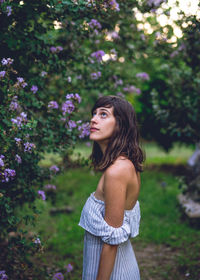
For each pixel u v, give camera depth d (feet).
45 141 8.96
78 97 8.60
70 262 12.59
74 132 9.05
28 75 9.09
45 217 17.48
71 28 9.37
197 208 16.39
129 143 5.68
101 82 11.14
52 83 10.87
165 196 20.89
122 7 9.87
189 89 12.79
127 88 12.09
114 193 5.10
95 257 5.42
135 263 5.85
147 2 9.66
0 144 6.85
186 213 16.69
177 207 18.16
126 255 5.63
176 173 27.40
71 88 9.73
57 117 9.08
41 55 8.86
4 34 8.36
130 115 5.83
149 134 21.68
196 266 12.14
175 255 13.38
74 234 14.93
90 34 9.97
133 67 14.80
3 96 7.23
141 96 20.04
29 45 8.61
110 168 5.25
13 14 8.23
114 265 5.49
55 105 8.85
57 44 9.96
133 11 10.23
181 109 12.84
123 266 5.55
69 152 10.12
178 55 11.85
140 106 20.35
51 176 9.73
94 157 6.58
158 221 16.93
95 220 5.28
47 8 8.14
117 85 11.36
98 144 6.51
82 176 26.32
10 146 6.93
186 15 9.16
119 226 5.13
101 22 9.67
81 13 8.63
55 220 17.04
